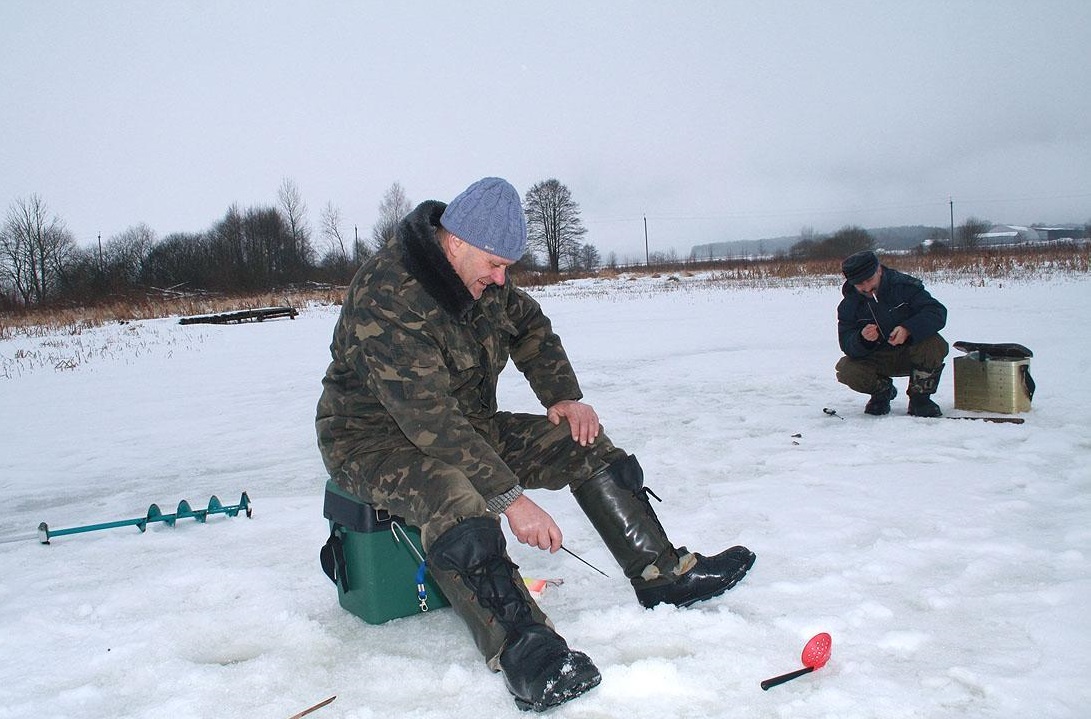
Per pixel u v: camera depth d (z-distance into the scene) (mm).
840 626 2689
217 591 3330
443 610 3082
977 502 3889
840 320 6113
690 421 6250
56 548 4086
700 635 2682
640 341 12328
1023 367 5758
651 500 4234
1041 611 2701
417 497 2539
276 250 56750
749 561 2986
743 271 41406
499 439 3008
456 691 2469
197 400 9375
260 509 4609
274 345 16203
